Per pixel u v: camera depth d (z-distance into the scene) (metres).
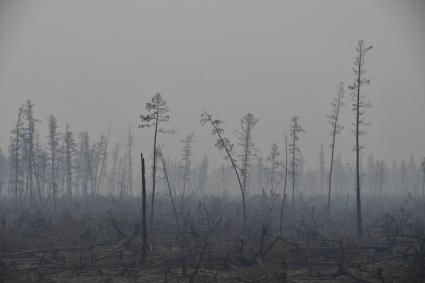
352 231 30.92
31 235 26.16
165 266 19.70
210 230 26.36
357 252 20.27
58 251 22.91
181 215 36.78
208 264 19.69
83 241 25.19
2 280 16.45
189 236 25.92
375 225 31.09
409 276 15.81
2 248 22.36
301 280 16.91
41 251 21.94
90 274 18.39
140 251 21.84
